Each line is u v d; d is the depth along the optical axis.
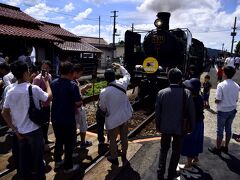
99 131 5.78
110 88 4.69
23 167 3.67
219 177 4.64
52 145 5.80
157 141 6.29
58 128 4.31
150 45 11.83
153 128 7.85
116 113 4.73
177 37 11.66
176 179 4.55
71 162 4.54
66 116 4.23
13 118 3.53
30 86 3.51
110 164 4.99
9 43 14.67
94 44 45.09
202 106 4.54
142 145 6.02
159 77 10.54
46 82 4.06
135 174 4.70
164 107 4.17
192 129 4.12
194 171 4.83
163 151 4.40
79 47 23.41
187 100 4.07
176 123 4.11
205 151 5.74
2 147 5.62
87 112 9.59
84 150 5.59
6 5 18.00
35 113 3.47
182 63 11.41
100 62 42.59
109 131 4.87
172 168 4.33
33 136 3.54
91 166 4.89
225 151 5.71
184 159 5.34
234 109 5.40
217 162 5.21
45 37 16.00
